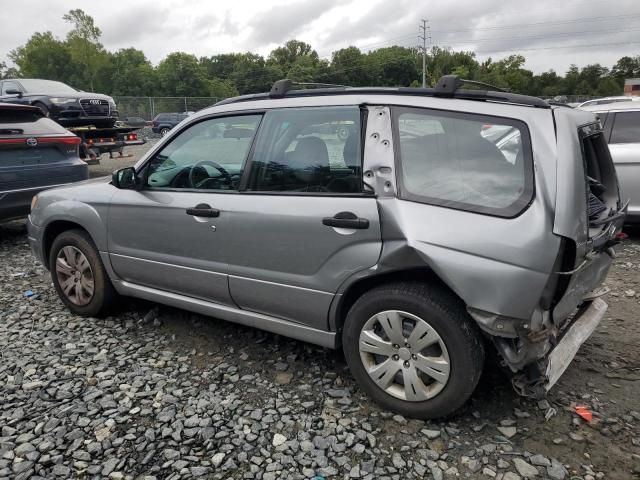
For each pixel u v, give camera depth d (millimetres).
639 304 4582
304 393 3180
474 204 2596
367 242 2807
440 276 2576
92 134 13148
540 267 2418
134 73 71312
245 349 3764
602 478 2457
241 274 3338
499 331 2525
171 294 3855
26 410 3014
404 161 2814
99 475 2492
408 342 2771
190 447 2689
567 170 2455
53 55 66812
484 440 2721
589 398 3102
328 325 3107
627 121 6391
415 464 2551
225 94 76250
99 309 4246
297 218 3021
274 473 2500
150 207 3719
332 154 3016
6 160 6520
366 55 102125
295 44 114312
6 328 4176
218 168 3480
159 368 3502
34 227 4539
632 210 6324
